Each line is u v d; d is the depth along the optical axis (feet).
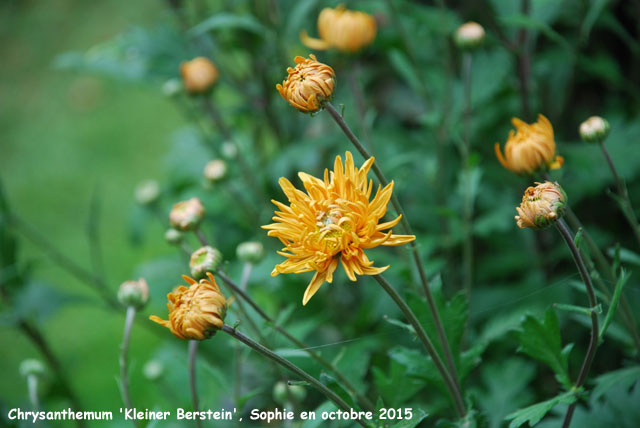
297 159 2.81
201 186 2.98
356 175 2.06
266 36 2.87
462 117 2.74
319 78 2.10
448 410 2.56
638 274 2.67
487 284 2.84
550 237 2.77
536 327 2.18
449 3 2.99
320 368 2.49
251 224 2.84
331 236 2.03
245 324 2.47
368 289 2.75
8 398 3.42
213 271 2.24
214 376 2.35
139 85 2.98
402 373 2.30
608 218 2.83
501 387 2.55
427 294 2.22
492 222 2.67
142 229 2.96
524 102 2.67
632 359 2.56
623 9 2.87
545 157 2.21
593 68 2.71
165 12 2.97
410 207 2.84
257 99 2.96
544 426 2.39
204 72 2.72
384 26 2.96
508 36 2.80
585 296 2.68
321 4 2.90
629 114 2.87
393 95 3.05
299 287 2.66
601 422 2.36
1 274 2.76
